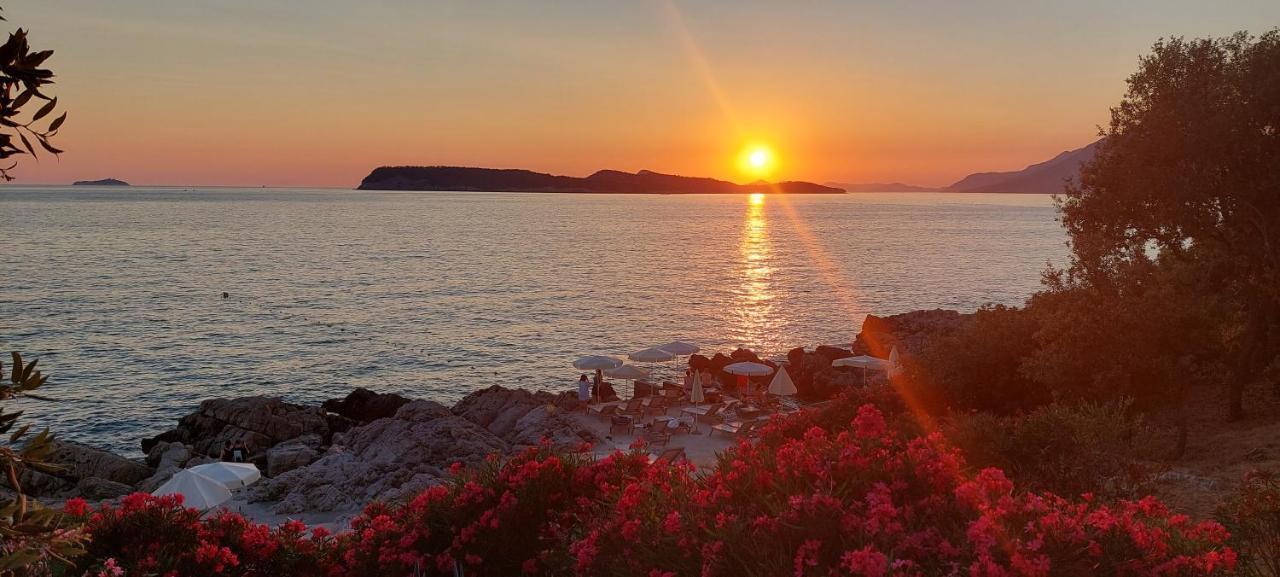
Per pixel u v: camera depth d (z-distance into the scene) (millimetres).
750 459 7457
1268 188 19406
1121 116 21875
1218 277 24703
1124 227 21469
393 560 8758
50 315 62125
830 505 5781
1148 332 18703
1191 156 20156
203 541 9078
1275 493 8156
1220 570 5656
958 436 11625
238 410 31828
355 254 116188
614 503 7949
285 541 10109
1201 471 15656
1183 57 20859
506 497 8617
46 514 3473
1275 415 20312
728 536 5961
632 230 184125
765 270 99500
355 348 52875
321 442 30078
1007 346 22125
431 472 22406
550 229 183625
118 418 37719
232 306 68438
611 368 34062
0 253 107188
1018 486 10750
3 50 3143
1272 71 19797
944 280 90312
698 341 56000
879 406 15773
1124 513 5824
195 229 163000
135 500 9461
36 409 38438
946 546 5332
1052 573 5184
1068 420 11367
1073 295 20500
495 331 58594
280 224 186500
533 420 28219
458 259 110875
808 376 40094
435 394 42969
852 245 143250
